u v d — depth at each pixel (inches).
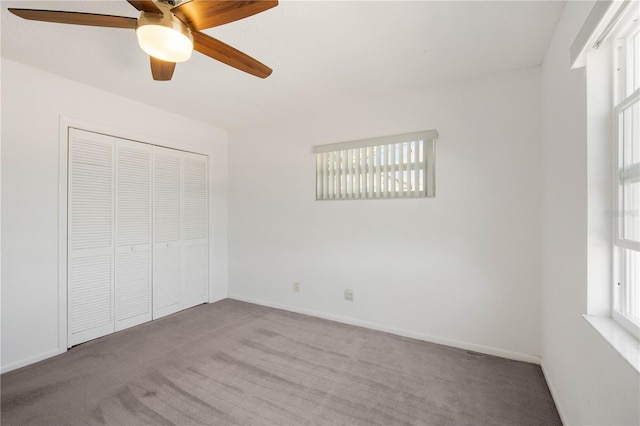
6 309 84.9
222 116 134.1
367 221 115.3
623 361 38.3
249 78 96.3
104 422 63.6
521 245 89.2
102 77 96.0
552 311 73.2
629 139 45.3
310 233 129.6
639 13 40.3
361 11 63.2
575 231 56.6
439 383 77.7
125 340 104.3
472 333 96.4
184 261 137.0
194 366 86.5
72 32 71.1
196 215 142.4
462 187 97.5
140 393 73.8
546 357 79.5
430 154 102.8
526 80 88.0
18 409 67.7
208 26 53.1
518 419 64.4
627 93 45.9
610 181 49.2
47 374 82.6
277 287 139.9
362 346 99.2
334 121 122.8
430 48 78.0
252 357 91.9
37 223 91.0
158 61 65.3
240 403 70.1
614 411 40.9
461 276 98.0
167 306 129.6
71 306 99.0
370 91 106.1
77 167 100.4
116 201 111.3
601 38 46.7
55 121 94.7
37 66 88.6
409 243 106.8
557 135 68.3
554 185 71.1
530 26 68.3
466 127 96.8
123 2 61.2
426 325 103.9
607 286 49.7
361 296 116.9
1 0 59.6
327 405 69.4
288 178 136.0
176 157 132.8
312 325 117.8
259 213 145.6
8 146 85.1
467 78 95.3
